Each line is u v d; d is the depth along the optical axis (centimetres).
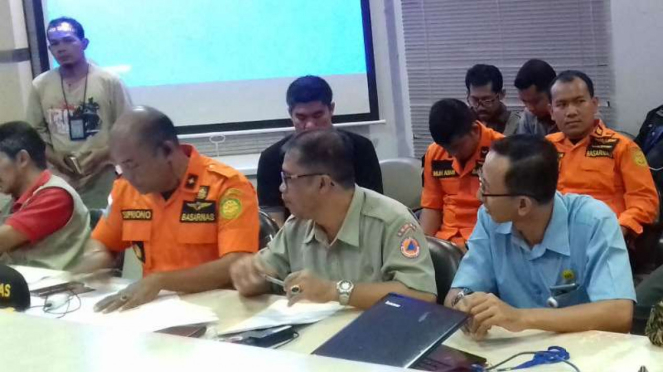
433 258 211
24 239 258
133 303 203
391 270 198
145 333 66
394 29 449
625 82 402
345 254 204
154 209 235
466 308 171
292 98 311
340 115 462
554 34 414
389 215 201
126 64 465
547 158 179
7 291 189
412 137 457
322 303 197
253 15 457
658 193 315
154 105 467
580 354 154
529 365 150
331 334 177
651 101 397
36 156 268
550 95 318
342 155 199
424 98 450
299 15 455
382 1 447
